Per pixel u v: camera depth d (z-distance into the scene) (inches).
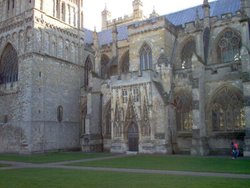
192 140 1855.3
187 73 2074.3
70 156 1851.6
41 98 2279.8
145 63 2330.2
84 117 2610.7
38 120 2231.8
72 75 2610.7
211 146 1908.2
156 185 770.8
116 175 975.0
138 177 922.1
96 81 2412.6
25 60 2290.8
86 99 2600.9
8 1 2551.7
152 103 1983.3
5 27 2501.2
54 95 2399.1
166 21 2285.9
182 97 2081.7
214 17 2284.7
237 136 1820.9
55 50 2471.7
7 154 2143.2
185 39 2365.9
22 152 2181.3
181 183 796.0
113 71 2687.0
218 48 2242.9
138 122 2012.8
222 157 1617.9
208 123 1939.0
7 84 2399.1
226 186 737.0
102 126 2356.1
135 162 1406.3
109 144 2304.4
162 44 2236.7
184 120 2064.5
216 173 992.2
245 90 1690.5
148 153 1946.4
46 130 2287.2
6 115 2370.8
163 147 1905.8
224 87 1903.3
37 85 2261.3
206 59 2156.7
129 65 2452.0
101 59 2888.8
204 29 2285.9
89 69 2844.5
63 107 2472.9
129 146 2073.1
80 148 2564.0
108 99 2320.4
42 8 2385.6
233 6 2452.0
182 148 2031.3
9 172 1091.9
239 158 1540.4
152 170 1104.2
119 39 3011.8
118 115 2112.5
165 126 1921.8
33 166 1314.0
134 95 2055.9
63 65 2527.1
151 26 2306.8
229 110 1881.2
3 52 2522.1
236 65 1878.7
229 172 1007.0
